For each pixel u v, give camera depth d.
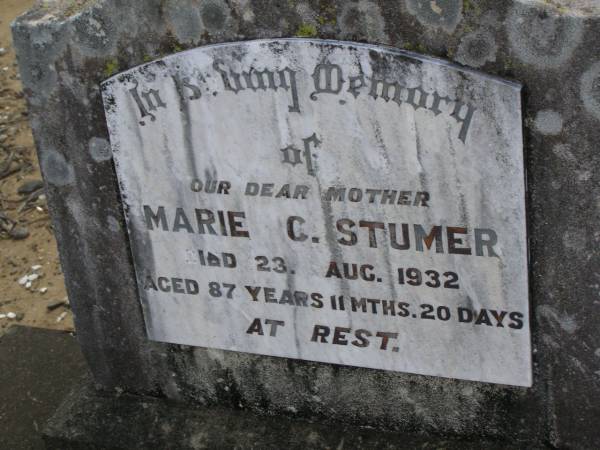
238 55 1.41
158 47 1.44
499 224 1.39
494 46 1.32
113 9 1.44
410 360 1.51
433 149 1.38
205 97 1.44
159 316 1.61
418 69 1.35
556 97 1.33
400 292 1.47
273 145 1.44
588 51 1.30
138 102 1.47
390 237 1.44
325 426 1.60
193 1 1.40
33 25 1.47
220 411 1.65
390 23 1.35
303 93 1.40
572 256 1.39
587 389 1.45
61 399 1.78
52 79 1.50
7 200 2.35
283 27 1.38
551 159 1.35
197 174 1.49
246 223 1.50
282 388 1.61
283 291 1.53
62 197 1.57
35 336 1.90
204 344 1.61
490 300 1.43
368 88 1.38
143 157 1.50
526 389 1.48
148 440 1.63
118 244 1.58
